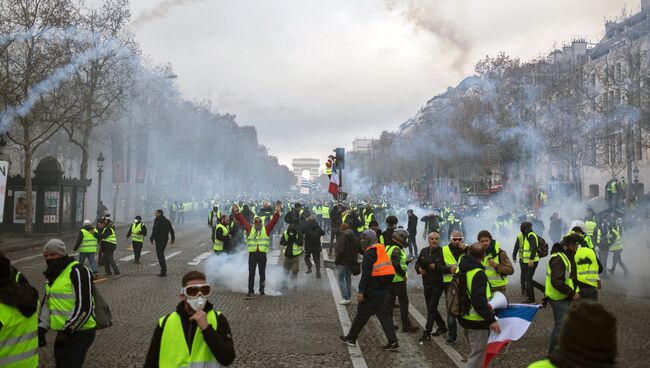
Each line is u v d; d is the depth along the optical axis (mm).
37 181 34375
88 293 5992
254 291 15445
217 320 4398
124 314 11969
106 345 9344
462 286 7066
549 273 8141
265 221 26266
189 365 4250
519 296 14570
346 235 13547
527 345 9570
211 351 4258
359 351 9211
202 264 21141
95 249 17000
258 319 11703
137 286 15891
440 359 8789
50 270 6070
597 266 8219
